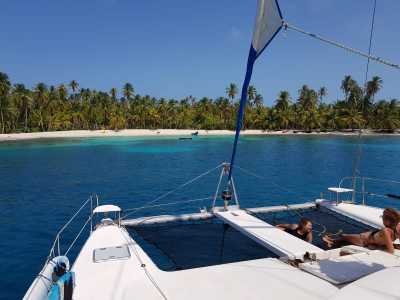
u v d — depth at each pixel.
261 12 5.60
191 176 25.78
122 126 105.94
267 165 32.06
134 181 23.52
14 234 11.89
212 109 118.25
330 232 7.69
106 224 6.97
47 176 25.77
